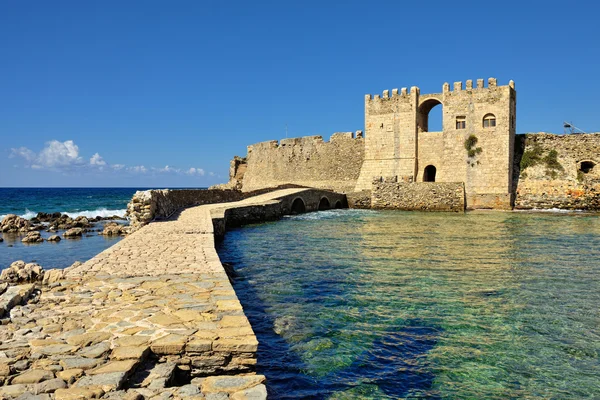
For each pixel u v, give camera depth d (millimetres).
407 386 7676
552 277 15586
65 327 6965
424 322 10805
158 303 8227
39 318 7375
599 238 25453
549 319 11109
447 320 10969
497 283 14672
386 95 54656
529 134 50469
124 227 30609
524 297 13039
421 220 36906
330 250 21312
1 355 5938
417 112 53031
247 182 77250
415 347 9289
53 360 5840
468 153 49656
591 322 10922
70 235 29250
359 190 55375
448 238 25562
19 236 30078
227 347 6359
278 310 11609
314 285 14328
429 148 52438
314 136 63906
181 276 10375
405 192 48969
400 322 10781
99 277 10219
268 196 43969
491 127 48562
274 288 13922
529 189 47531
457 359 8758
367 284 14477
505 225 32531
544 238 25516
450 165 50844
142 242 15836
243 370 6426
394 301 12539
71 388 5180
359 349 9117
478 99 49250
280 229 30406
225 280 10008
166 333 6738
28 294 8633
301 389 7480
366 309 11773
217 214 27234
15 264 11430
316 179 63500
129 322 7207
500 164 48031
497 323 10797
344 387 7586
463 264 17812
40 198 103938
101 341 6430
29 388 5156
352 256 19641
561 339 9828
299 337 9711
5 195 122188
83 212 52312
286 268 17031
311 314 11312
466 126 49938
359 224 33781
